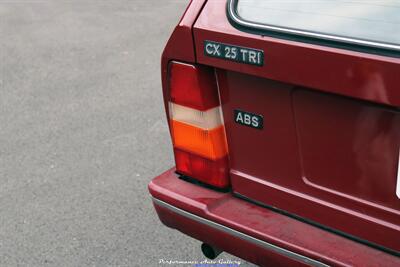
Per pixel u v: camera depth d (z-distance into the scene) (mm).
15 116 5852
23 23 9008
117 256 3740
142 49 7754
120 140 5242
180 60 2674
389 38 2180
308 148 2486
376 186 2355
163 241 3855
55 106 6051
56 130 5500
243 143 2701
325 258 2436
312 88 2328
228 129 2732
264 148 2633
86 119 5711
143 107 5938
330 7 2371
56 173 4738
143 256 3729
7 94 6426
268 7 2475
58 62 7371
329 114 2367
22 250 3846
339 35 2256
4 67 7258
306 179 2553
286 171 2604
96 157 4961
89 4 9969
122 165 4812
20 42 8172
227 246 2764
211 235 2799
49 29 8703
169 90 2783
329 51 2238
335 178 2459
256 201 2768
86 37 8297
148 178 4609
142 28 8625
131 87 6484
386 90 2145
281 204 2676
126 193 4414
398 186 2283
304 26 2350
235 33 2471
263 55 2406
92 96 6277
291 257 2535
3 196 4449
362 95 2201
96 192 4441
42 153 5078
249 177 2746
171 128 2881
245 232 2645
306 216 2609
